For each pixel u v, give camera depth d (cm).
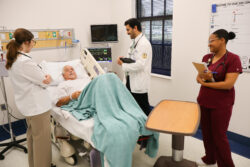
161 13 325
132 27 232
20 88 169
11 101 292
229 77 161
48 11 307
